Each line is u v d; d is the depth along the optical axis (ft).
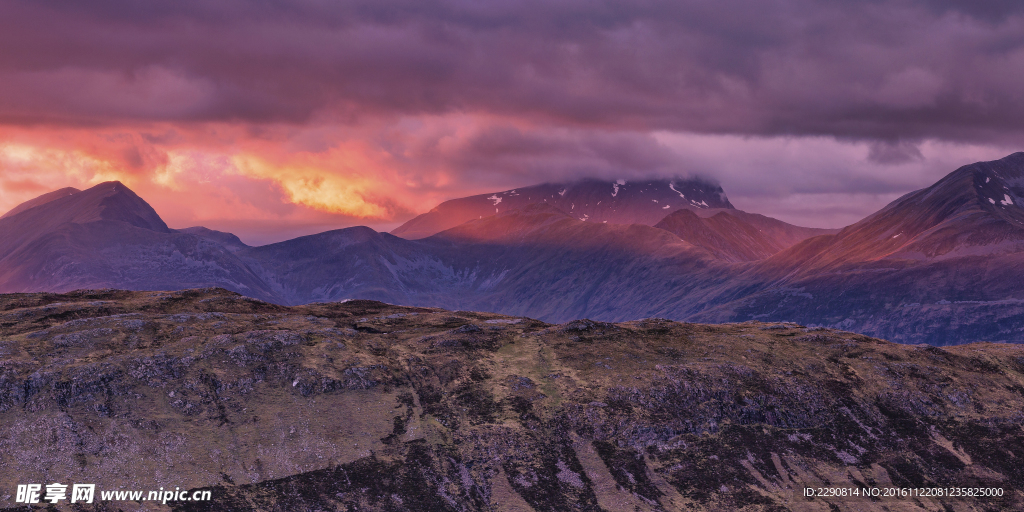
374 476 425.28
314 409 473.26
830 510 441.27
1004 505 454.81
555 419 498.28
